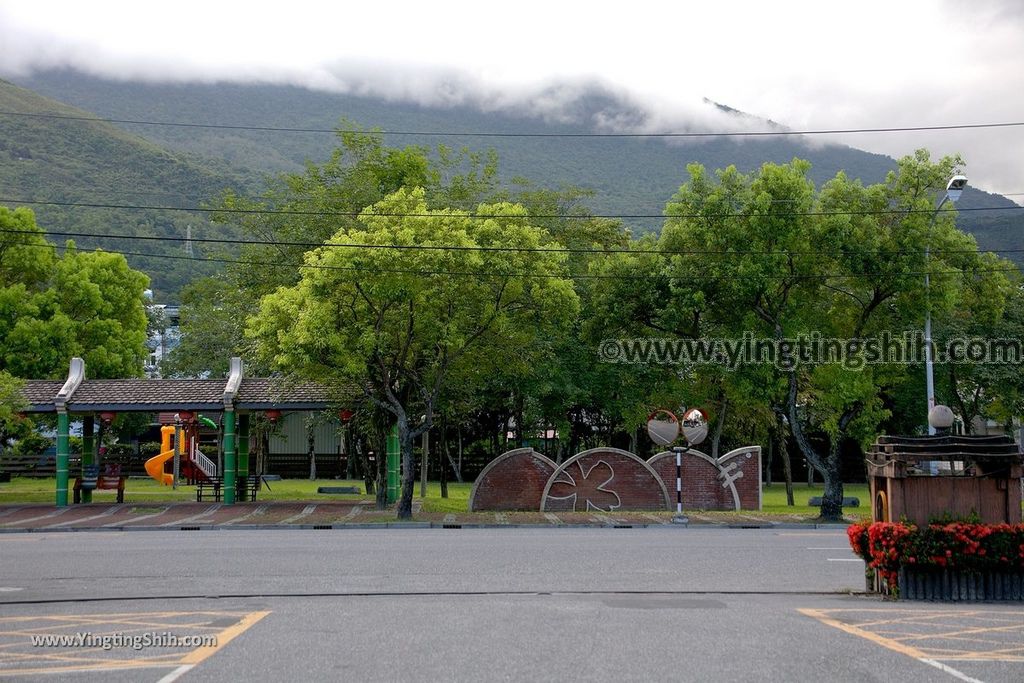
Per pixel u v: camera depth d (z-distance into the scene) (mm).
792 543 20250
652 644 9328
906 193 28953
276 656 8805
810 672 8164
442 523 26750
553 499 31312
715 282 29578
